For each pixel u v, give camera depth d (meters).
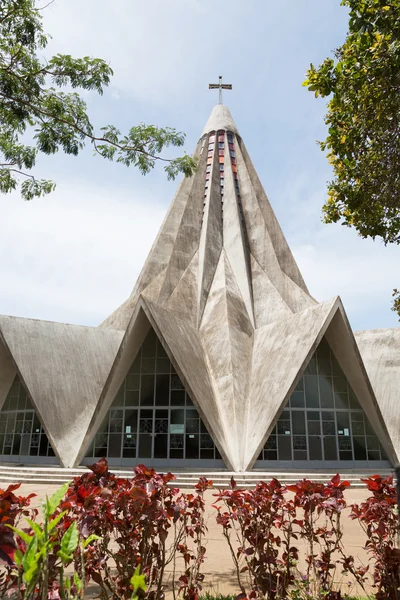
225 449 23.55
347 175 12.60
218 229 42.38
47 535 2.46
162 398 26.12
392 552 4.73
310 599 5.25
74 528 2.60
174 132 14.09
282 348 27.30
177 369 24.42
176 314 32.56
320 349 27.39
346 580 6.82
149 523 4.52
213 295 35.75
